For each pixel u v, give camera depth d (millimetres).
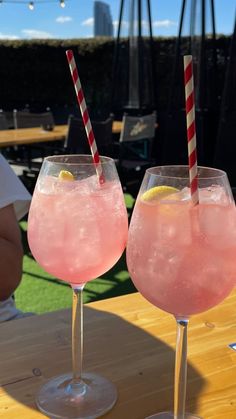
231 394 927
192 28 6238
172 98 6391
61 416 852
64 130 6168
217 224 787
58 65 10844
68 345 1102
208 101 6461
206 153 6523
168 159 6504
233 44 5355
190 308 807
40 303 3273
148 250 798
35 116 6797
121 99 7883
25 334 1146
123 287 3549
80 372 953
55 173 958
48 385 950
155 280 796
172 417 854
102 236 903
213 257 775
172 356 1060
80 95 984
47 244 908
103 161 1000
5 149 6957
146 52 7469
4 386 945
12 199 1501
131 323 1202
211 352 1070
